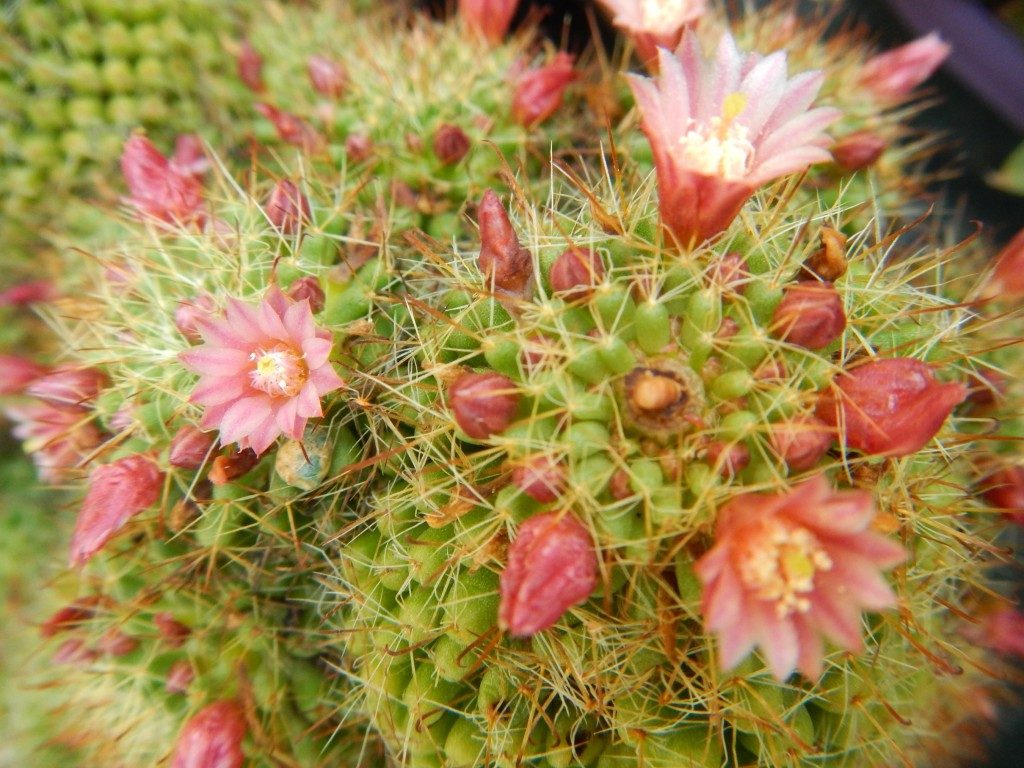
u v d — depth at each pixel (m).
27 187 0.14
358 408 0.10
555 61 0.14
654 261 0.09
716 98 0.09
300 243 0.11
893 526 0.08
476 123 0.13
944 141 0.17
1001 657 0.14
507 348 0.09
